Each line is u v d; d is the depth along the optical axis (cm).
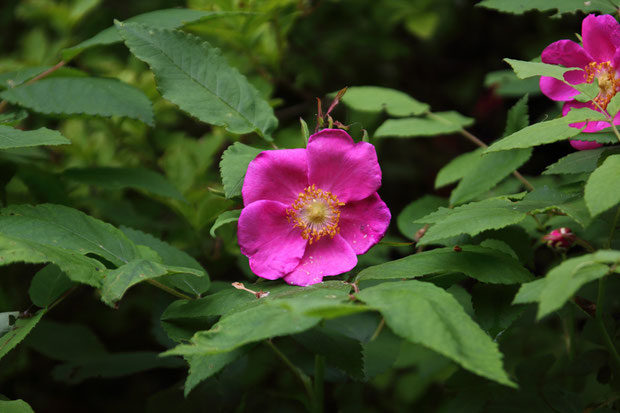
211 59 61
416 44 100
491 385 61
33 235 56
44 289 58
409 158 96
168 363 67
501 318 56
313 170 58
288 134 72
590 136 57
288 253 58
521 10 61
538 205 56
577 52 58
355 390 71
